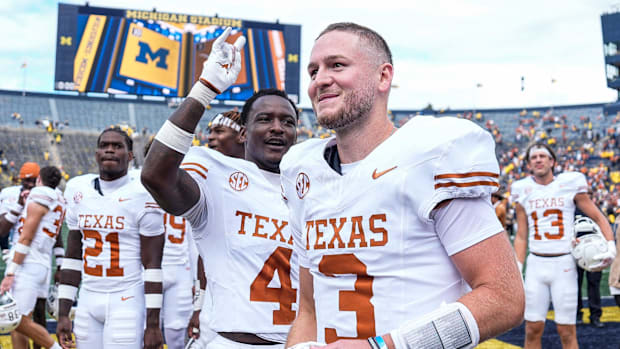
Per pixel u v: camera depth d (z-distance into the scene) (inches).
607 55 1509.6
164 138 70.1
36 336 162.4
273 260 91.8
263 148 95.2
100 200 129.6
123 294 129.5
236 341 90.7
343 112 53.1
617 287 177.2
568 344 170.1
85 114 1456.7
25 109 1414.9
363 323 51.5
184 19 965.8
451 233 49.2
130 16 935.7
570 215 173.9
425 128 51.8
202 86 69.8
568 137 1494.8
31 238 162.9
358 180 52.4
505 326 47.0
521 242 183.6
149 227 128.7
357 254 51.9
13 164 1227.9
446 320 45.5
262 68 1001.5
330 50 53.8
